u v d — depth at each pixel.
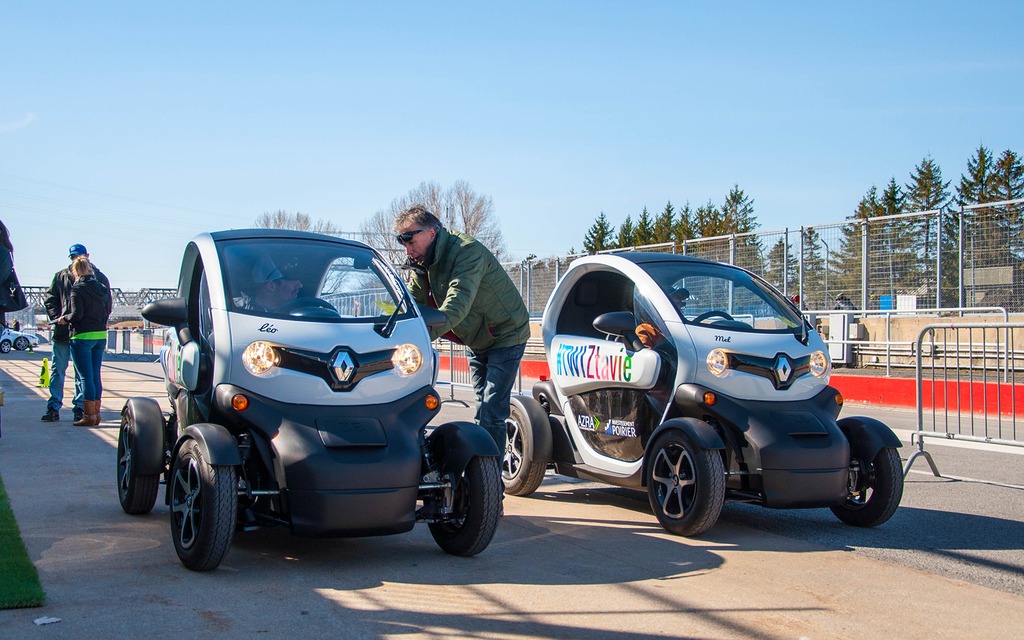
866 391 14.80
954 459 8.77
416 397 4.71
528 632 3.55
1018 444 7.13
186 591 3.96
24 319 55.38
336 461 4.29
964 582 4.44
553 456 6.60
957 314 15.50
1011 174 62.91
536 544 5.07
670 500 5.42
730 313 5.98
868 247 16.94
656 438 5.50
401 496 4.36
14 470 7.03
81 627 3.45
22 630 3.40
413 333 4.85
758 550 5.03
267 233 5.25
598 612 3.82
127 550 4.68
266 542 4.93
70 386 16.19
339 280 5.03
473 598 3.98
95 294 9.80
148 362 27.44
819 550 5.06
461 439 4.67
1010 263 15.09
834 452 5.31
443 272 5.66
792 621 3.78
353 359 4.57
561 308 6.80
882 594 4.21
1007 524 5.80
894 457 5.58
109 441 8.71
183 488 4.44
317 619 3.63
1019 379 11.18
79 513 5.55
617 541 5.18
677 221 91.81
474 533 4.60
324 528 4.23
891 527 5.71
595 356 6.21
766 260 18.42
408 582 4.21
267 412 4.41
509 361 5.84
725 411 5.36
